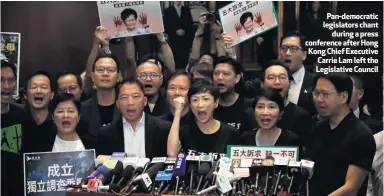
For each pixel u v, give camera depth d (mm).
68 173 4852
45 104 5574
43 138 5469
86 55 6621
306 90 5695
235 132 4922
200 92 4816
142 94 4996
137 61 6355
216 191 3994
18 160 5570
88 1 6625
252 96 5582
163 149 5008
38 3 6547
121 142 5023
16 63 6125
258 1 5895
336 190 4652
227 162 4141
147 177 4066
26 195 4801
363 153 4695
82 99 5930
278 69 5352
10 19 6527
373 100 5793
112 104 5531
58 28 6598
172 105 5336
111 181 4195
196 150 4879
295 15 6176
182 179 4168
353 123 4777
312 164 4207
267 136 4883
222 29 6141
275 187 4027
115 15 5930
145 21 5949
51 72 6574
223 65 5402
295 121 5289
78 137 5250
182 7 6414
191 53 6305
